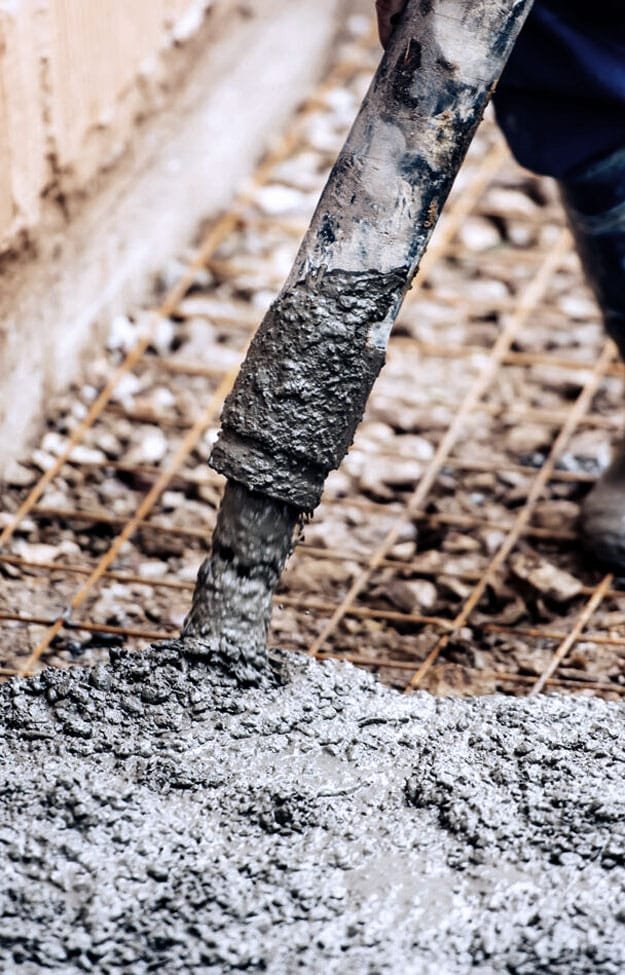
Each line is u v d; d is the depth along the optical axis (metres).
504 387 9.41
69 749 5.87
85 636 7.28
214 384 9.41
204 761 5.84
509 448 8.88
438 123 5.77
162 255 10.43
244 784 5.75
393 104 5.79
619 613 7.55
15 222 8.27
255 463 5.94
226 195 11.38
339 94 12.79
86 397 9.18
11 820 5.51
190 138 10.73
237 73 11.50
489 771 5.84
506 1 5.70
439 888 5.36
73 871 5.32
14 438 8.52
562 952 5.13
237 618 6.18
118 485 8.49
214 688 6.13
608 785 5.75
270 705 6.11
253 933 5.18
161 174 10.34
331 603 7.64
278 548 6.14
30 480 8.43
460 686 7.02
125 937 5.14
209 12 10.98
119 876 5.32
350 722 6.10
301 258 5.93
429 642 7.35
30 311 8.62
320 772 5.84
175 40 10.38
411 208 5.84
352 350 5.89
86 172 9.19
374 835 5.58
